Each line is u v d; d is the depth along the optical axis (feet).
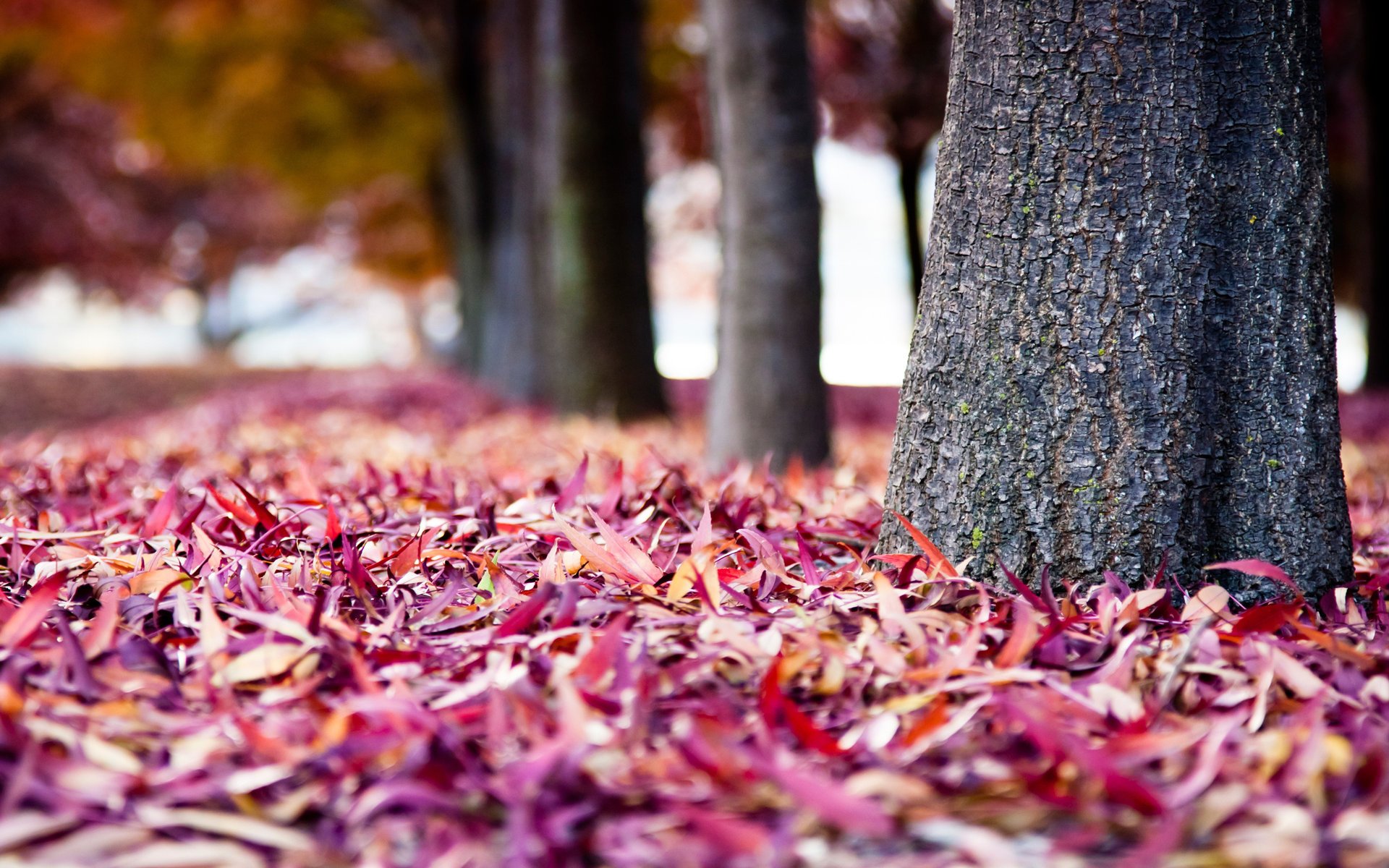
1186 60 8.94
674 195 76.02
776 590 8.82
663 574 8.93
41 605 7.00
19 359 126.31
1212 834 5.46
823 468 19.72
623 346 30.45
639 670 6.72
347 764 5.75
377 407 35.65
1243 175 9.04
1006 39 9.28
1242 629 7.61
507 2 41.78
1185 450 9.08
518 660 7.29
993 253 9.43
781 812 5.53
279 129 57.52
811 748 6.10
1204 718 6.73
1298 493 9.13
